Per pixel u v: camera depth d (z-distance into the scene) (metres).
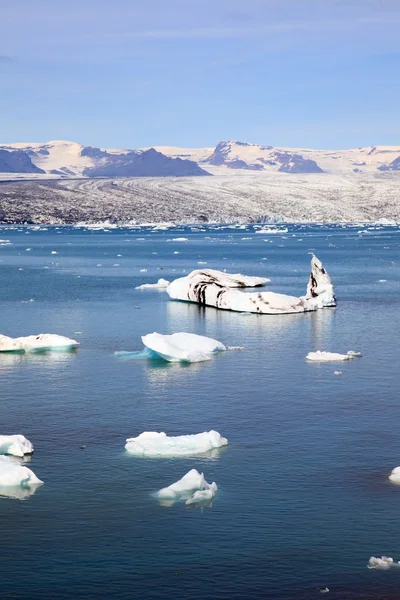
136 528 21.97
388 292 71.06
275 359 41.56
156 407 32.88
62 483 25.02
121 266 105.00
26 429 30.23
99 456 27.28
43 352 43.75
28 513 22.92
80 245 155.88
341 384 36.25
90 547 21.00
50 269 99.88
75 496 24.05
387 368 39.31
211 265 106.00
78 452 27.70
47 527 22.06
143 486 24.77
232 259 117.00
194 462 26.66
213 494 23.97
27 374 38.50
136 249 143.00
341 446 28.05
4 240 173.38
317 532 21.66
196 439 28.19
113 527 22.05
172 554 20.61
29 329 51.75
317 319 54.81
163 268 101.25
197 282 64.88
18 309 61.25
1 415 31.97
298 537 21.39
